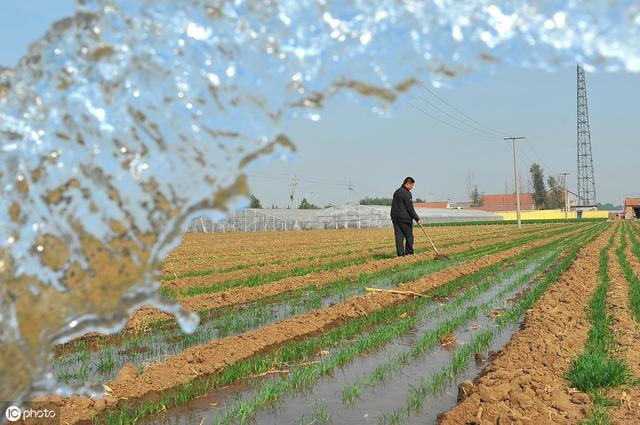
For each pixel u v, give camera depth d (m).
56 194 1.67
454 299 11.40
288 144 1.49
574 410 4.89
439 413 4.94
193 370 6.20
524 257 20.92
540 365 6.07
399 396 5.45
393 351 7.30
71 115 1.64
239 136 1.50
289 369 6.46
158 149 1.57
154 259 1.66
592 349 6.77
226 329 8.88
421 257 19.19
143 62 1.56
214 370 6.41
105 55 1.58
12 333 1.75
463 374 6.19
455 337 8.14
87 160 1.63
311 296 12.16
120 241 1.67
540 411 4.77
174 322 9.42
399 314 9.91
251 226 70.88
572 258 19.77
